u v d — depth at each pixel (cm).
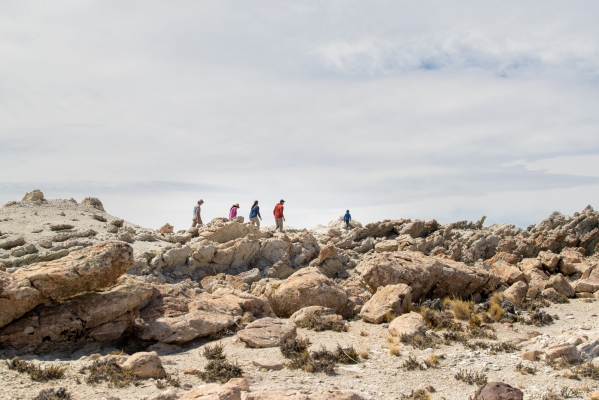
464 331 1534
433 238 3259
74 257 1272
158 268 2241
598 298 2111
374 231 3584
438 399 981
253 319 1527
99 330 1237
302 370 1125
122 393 898
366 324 1611
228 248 2473
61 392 847
